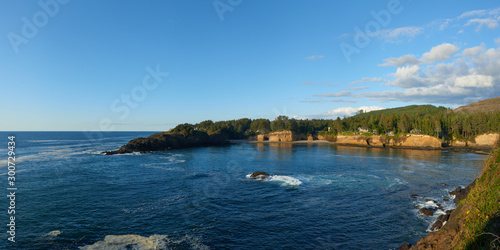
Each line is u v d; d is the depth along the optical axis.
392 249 21.09
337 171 56.41
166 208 30.02
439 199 34.53
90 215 27.52
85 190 37.97
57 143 150.00
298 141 196.00
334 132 194.00
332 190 38.97
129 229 24.06
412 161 74.31
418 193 37.59
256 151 112.31
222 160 76.94
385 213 29.14
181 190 38.38
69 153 92.00
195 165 65.44
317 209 30.38
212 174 51.94
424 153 100.12
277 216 28.02
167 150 115.81
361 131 167.88
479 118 129.00
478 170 58.00
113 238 22.20
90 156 84.12
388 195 36.34
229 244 21.59
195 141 144.88
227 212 29.02
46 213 28.03
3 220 25.92
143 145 107.88
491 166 17.47
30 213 28.02
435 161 74.31
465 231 14.72
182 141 133.38
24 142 157.38
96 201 32.53
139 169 58.03
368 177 49.25
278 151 112.25
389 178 48.34
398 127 147.88
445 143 133.38
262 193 37.06
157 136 127.50
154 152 104.31
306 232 24.11
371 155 92.62
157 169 58.28
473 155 91.94
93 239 21.95
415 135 131.50
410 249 19.31
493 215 13.61
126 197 34.44
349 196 35.75
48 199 33.28
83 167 60.09
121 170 56.41
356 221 26.80
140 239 22.08
